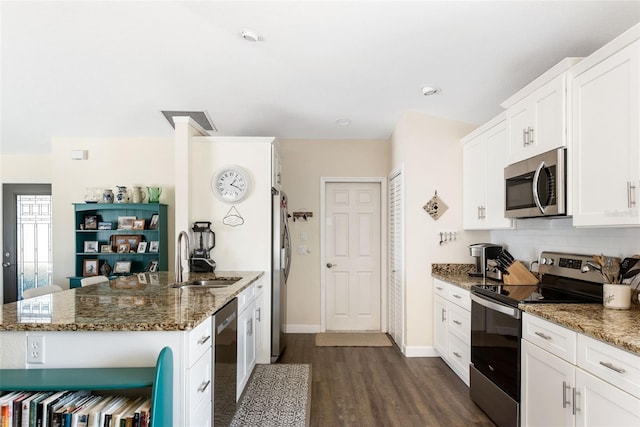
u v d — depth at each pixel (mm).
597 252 2350
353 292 4875
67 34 2561
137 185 4641
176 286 2596
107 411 1434
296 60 2785
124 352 1569
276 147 3889
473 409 2676
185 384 1570
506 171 2750
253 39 2469
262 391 2955
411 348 3797
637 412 1326
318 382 3170
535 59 2477
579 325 1614
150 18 2354
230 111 3852
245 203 3600
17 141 4609
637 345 1312
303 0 2076
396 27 2285
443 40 2383
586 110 1936
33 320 1591
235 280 3043
